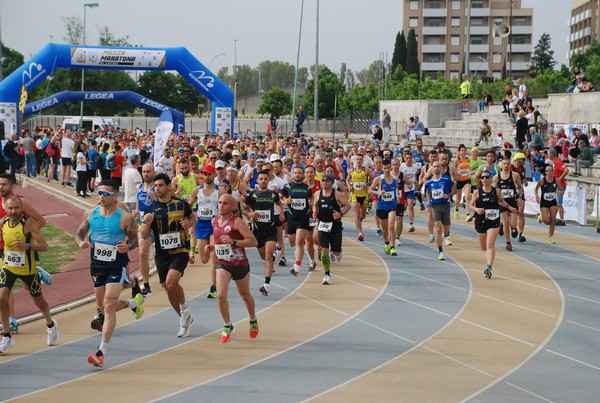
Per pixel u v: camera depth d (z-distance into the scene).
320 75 71.88
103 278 9.12
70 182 31.44
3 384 8.35
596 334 10.59
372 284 13.84
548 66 105.06
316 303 12.37
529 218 23.97
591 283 14.13
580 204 22.28
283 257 15.55
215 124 37.34
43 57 34.25
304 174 14.48
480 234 14.59
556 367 9.05
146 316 11.48
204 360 9.27
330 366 9.03
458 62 111.94
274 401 7.77
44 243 9.41
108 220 9.05
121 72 82.25
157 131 20.81
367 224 22.23
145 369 8.90
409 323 11.12
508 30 40.59
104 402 7.76
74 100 51.78
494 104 42.47
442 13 110.81
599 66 63.72
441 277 14.53
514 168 18.03
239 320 11.27
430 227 18.67
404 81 64.50
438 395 8.00
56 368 8.95
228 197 9.66
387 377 8.62
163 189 9.69
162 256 9.88
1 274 9.41
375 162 19.75
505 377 8.65
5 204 9.24
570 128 32.84
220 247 9.72
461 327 10.90
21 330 10.67
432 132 42.38
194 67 36.81
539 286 13.80
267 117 87.25
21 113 34.06
